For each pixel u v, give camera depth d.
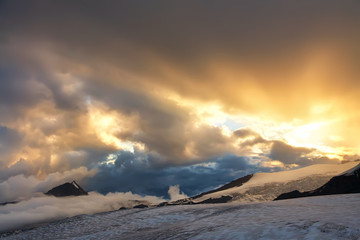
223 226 21.94
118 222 44.22
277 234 16.17
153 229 31.14
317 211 24.59
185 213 41.78
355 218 17.81
